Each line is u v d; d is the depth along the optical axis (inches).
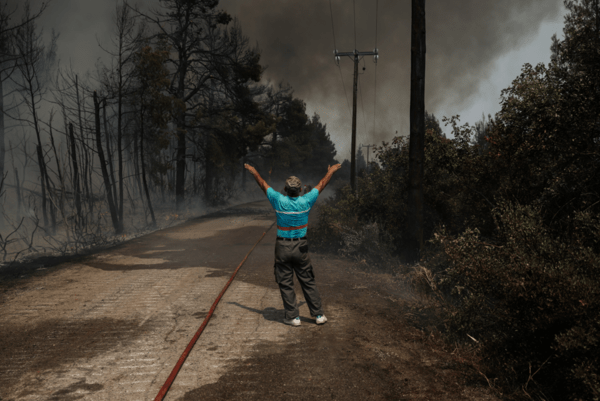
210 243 430.0
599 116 168.6
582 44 185.0
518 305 123.3
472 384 123.1
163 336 163.2
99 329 171.5
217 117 1021.8
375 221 326.6
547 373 118.3
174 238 471.8
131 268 300.7
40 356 143.6
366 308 202.1
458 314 150.3
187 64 900.0
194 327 173.6
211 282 255.6
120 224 585.6
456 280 174.6
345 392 118.1
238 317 187.2
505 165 206.8
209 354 145.3
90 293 229.5
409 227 268.4
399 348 151.4
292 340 159.0
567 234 151.9
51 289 238.7
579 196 176.9
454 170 283.3
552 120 180.2
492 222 220.5
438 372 131.5
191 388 120.4
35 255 366.0
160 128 743.1
